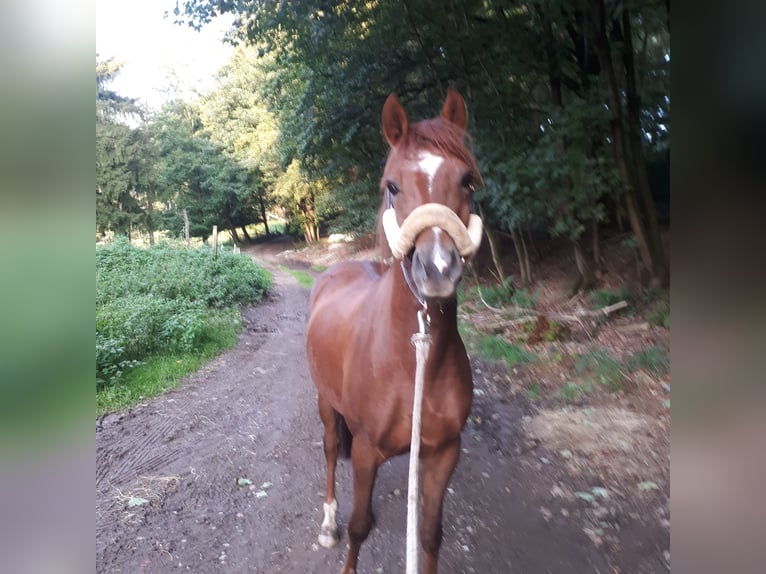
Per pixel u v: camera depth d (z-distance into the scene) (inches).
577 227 307.0
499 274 411.5
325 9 352.5
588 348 252.2
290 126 522.9
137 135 1084.5
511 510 130.8
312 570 110.0
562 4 286.7
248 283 496.1
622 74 331.6
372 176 502.9
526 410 195.8
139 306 280.8
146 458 162.1
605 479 142.9
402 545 117.5
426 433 81.0
